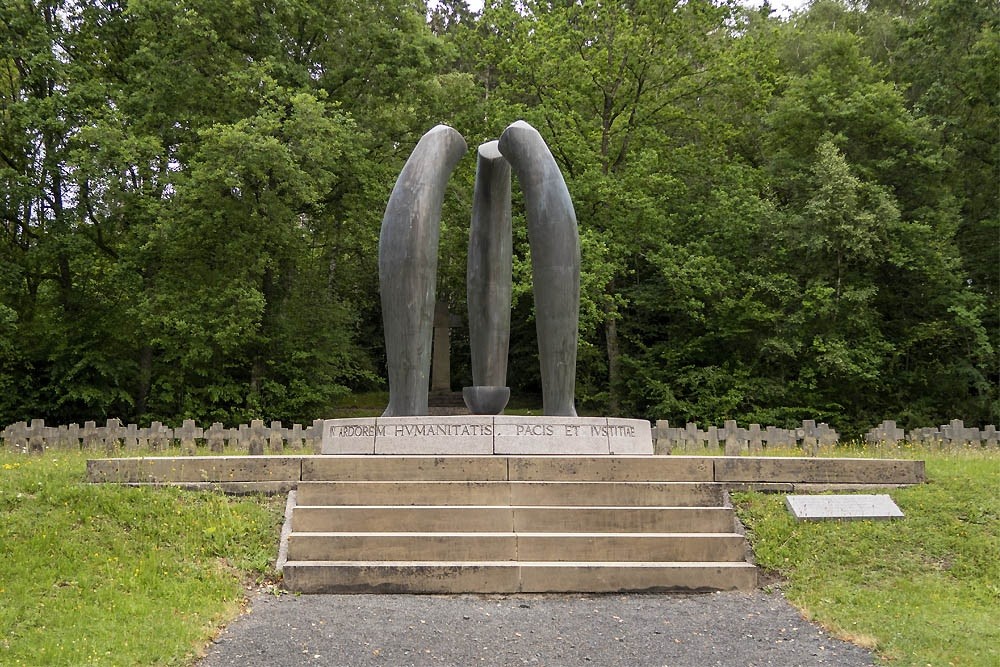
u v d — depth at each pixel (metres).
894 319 30.97
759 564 8.62
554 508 9.02
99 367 27.45
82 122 27.09
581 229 28.39
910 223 28.84
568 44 30.02
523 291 26.22
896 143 30.11
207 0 25.39
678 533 8.99
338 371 30.83
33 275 28.97
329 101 28.64
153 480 9.57
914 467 10.36
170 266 26.42
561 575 8.17
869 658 6.47
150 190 25.92
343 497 9.28
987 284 31.75
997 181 30.66
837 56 31.92
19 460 12.24
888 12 37.47
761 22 33.84
